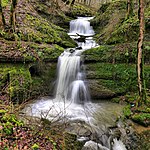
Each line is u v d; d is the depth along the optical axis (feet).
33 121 16.94
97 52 28.71
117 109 23.47
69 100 27.40
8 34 28.22
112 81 26.86
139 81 21.52
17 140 13.65
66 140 15.90
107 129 19.02
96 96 26.89
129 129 18.66
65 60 29.22
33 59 26.18
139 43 20.75
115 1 48.16
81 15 62.08
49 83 28.27
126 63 27.20
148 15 29.58
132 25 30.55
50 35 34.35
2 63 24.72
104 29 43.50
